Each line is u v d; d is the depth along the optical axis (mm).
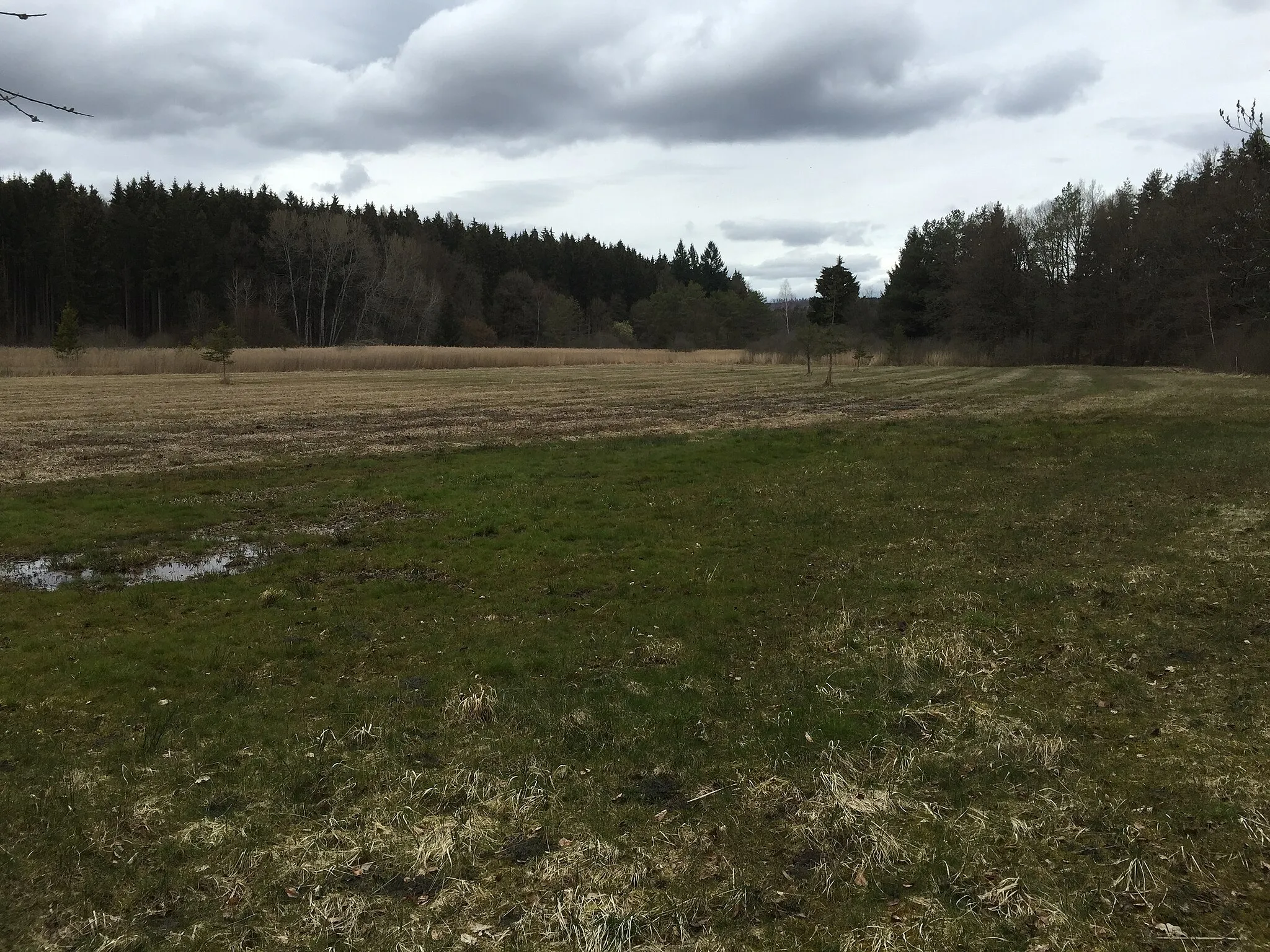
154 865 4672
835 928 4094
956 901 4250
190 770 5750
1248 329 47781
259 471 18266
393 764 5785
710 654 7918
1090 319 72312
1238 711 6191
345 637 8508
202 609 9469
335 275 101000
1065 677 7023
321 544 12383
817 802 5164
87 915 4250
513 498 15320
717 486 16406
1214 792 5133
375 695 7031
